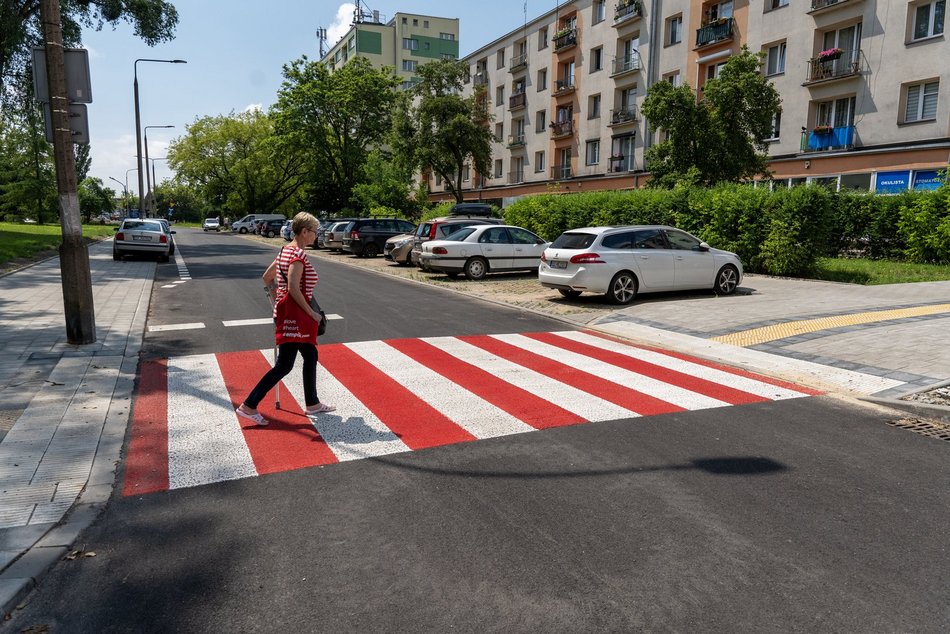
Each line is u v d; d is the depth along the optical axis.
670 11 32.59
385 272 19.45
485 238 17.17
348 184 46.47
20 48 24.34
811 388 6.47
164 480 4.20
